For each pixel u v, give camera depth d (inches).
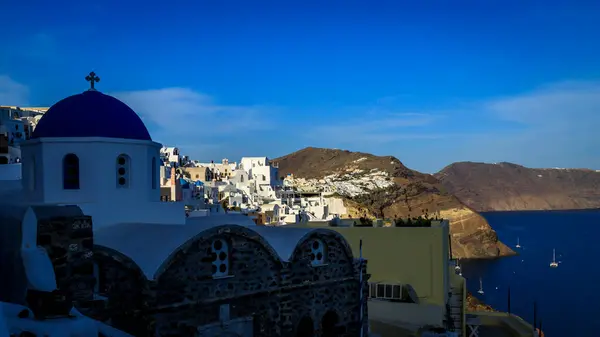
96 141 949.8
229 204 4916.3
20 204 693.3
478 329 1847.9
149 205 1009.5
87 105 991.0
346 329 1095.0
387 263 1418.6
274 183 7514.8
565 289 5280.5
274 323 968.9
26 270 599.2
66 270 626.5
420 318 1342.3
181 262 844.0
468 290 5182.1
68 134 952.3
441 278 1375.5
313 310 1035.3
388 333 1322.6
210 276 878.4
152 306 805.2
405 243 1411.2
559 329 3681.1
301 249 1019.9
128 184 993.5
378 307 1371.8
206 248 878.4
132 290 804.6
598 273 6378.0
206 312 873.5
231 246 914.1
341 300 1088.8
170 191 3673.7
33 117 4694.9
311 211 6181.1
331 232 1067.9
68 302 563.2
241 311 922.7
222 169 7293.3
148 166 1028.5
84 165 949.2
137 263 812.6
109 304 775.1
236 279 916.0
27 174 991.0
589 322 3880.4
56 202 934.4
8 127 3617.1
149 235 892.0
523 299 4763.8
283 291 979.3
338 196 7869.1
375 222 1574.8
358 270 1115.9
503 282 5718.5
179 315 839.1
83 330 540.1
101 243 850.8
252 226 1147.3
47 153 943.0
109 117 987.9
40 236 605.0
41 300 547.5
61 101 1016.9
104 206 954.1
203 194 4835.1
